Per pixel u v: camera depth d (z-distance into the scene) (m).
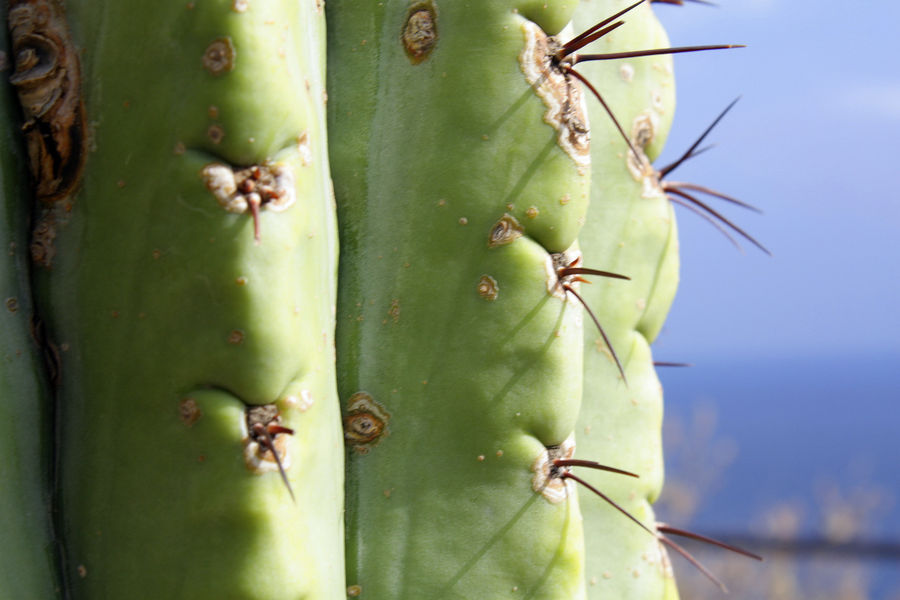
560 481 0.35
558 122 0.35
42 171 0.33
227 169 0.32
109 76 0.32
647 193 0.42
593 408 0.41
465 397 0.35
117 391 0.32
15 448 0.32
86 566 0.32
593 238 0.41
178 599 0.32
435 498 0.35
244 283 0.31
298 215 0.32
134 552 0.32
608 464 0.41
